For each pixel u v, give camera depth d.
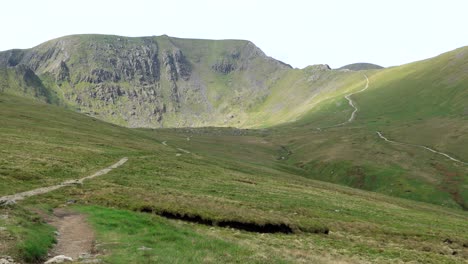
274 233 49.19
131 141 142.00
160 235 31.77
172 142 196.88
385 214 79.50
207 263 24.73
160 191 62.59
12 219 28.17
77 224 33.66
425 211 106.00
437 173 166.38
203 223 47.31
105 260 22.52
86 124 160.75
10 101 172.38
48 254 23.56
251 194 75.69
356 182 167.25
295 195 84.31
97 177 68.06
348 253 42.62
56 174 64.19
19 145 83.94
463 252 53.78
